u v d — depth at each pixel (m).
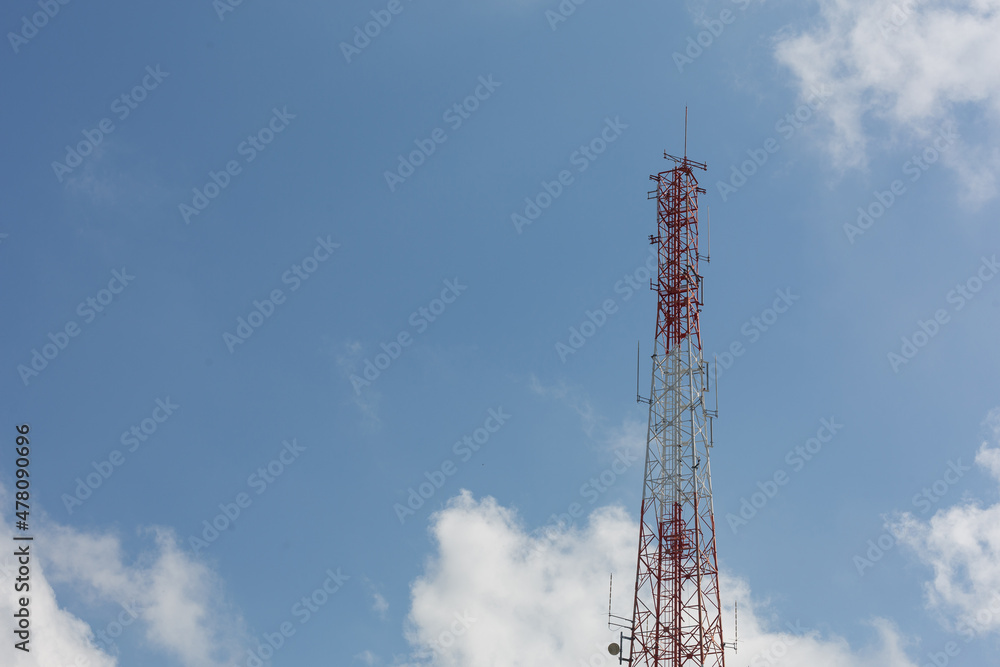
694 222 100.38
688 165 102.56
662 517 90.19
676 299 96.88
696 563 88.38
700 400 93.12
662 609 87.69
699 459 91.25
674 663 86.12
